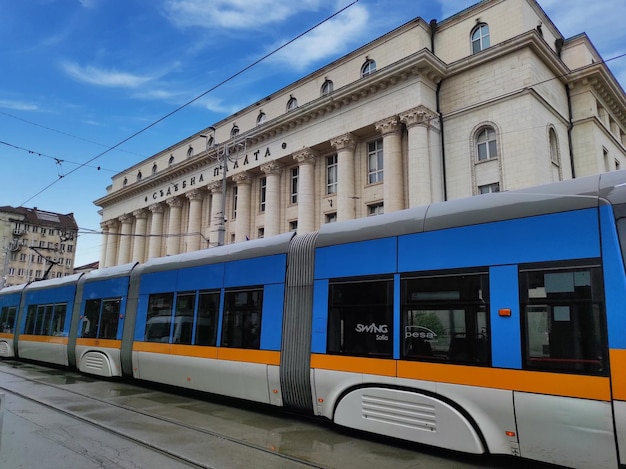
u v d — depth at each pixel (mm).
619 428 4590
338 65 28609
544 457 5062
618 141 28359
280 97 32281
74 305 14961
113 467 5598
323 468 5680
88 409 9023
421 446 6551
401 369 6379
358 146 26922
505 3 23328
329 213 28000
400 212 7160
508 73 22141
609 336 4793
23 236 76062
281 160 30672
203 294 10047
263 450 6395
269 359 8234
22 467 5539
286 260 8492
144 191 44844
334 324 7406
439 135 23984
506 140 21609
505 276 5695
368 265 7184
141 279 12234
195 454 6160
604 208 5156
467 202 6418
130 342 11930
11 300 19516
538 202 5684
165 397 10516
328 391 7238
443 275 6277
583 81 24781
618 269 4891
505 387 5402
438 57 24328
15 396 10438
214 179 35812
